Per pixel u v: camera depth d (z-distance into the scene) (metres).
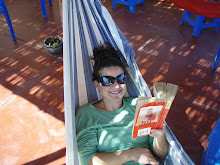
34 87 3.02
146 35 4.12
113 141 1.67
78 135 1.64
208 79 3.14
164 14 4.85
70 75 1.40
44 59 3.53
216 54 3.52
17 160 2.18
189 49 3.75
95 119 1.74
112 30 1.69
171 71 3.28
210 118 2.60
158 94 1.40
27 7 5.11
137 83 1.86
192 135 2.42
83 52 1.83
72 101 1.42
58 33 4.15
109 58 1.68
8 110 2.69
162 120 1.39
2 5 3.58
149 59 3.53
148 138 1.76
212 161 1.48
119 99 1.71
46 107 2.73
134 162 1.64
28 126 2.49
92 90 2.02
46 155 2.22
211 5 2.92
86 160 1.56
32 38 4.02
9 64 3.43
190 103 2.78
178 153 1.43
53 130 2.45
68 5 1.45
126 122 1.75
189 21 4.21
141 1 5.20
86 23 1.72
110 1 5.42
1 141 2.34
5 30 4.25
